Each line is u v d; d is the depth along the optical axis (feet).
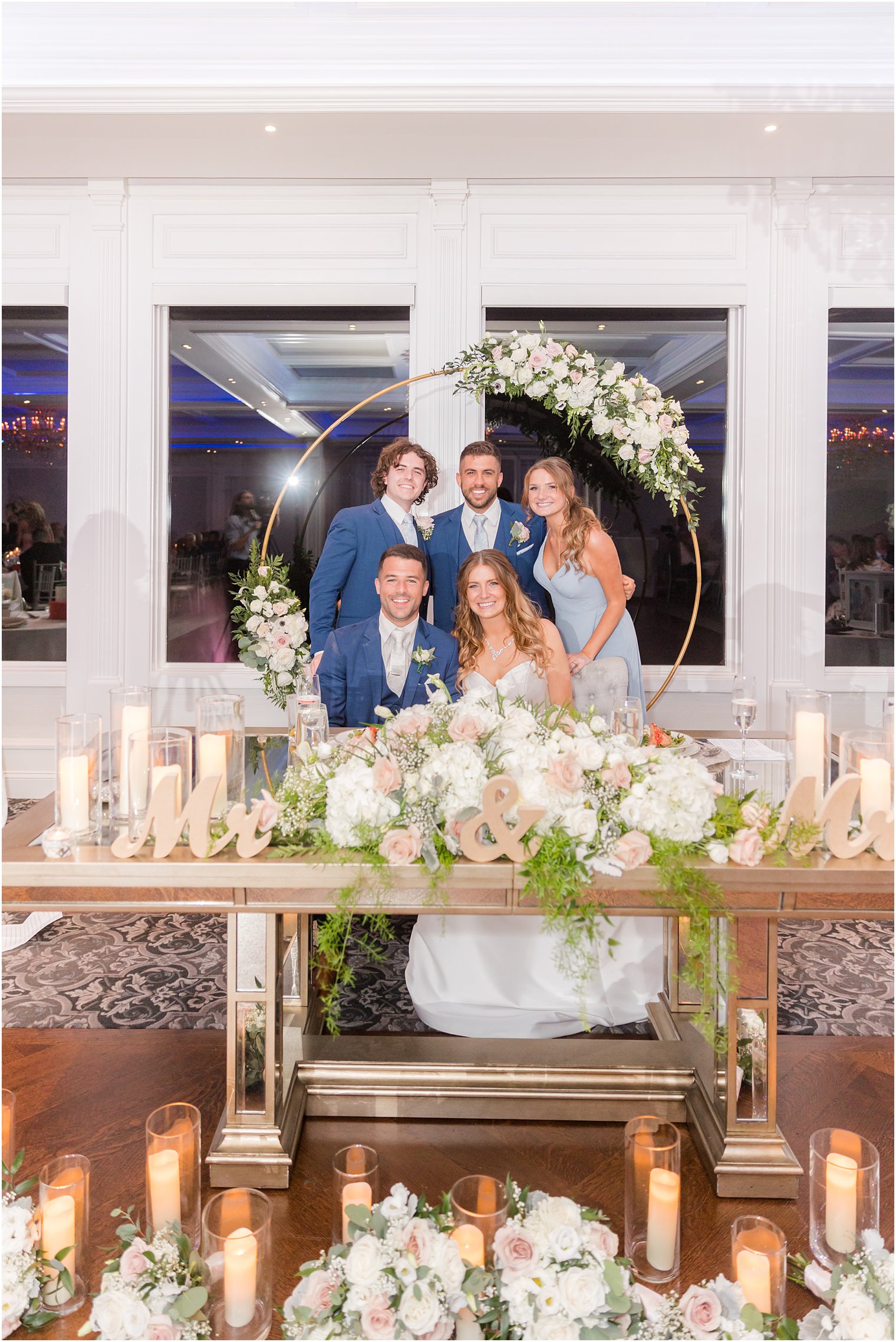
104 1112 7.46
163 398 15.88
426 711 6.69
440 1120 7.45
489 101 12.83
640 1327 4.92
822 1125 7.32
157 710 16.03
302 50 13.02
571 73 13.07
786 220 15.37
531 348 13.44
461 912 6.01
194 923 11.84
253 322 15.87
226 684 16.05
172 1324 4.80
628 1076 7.43
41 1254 5.38
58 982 10.04
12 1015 9.22
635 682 14.51
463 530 14.56
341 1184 5.41
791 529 15.74
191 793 6.24
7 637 16.43
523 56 13.05
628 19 12.89
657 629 15.96
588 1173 6.79
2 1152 5.72
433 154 14.35
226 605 16.12
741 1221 5.20
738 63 12.98
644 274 15.46
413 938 8.96
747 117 13.08
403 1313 4.72
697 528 15.92
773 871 5.79
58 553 16.37
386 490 14.46
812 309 15.66
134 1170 6.69
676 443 13.47
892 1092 7.82
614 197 15.38
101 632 15.88
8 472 16.29
